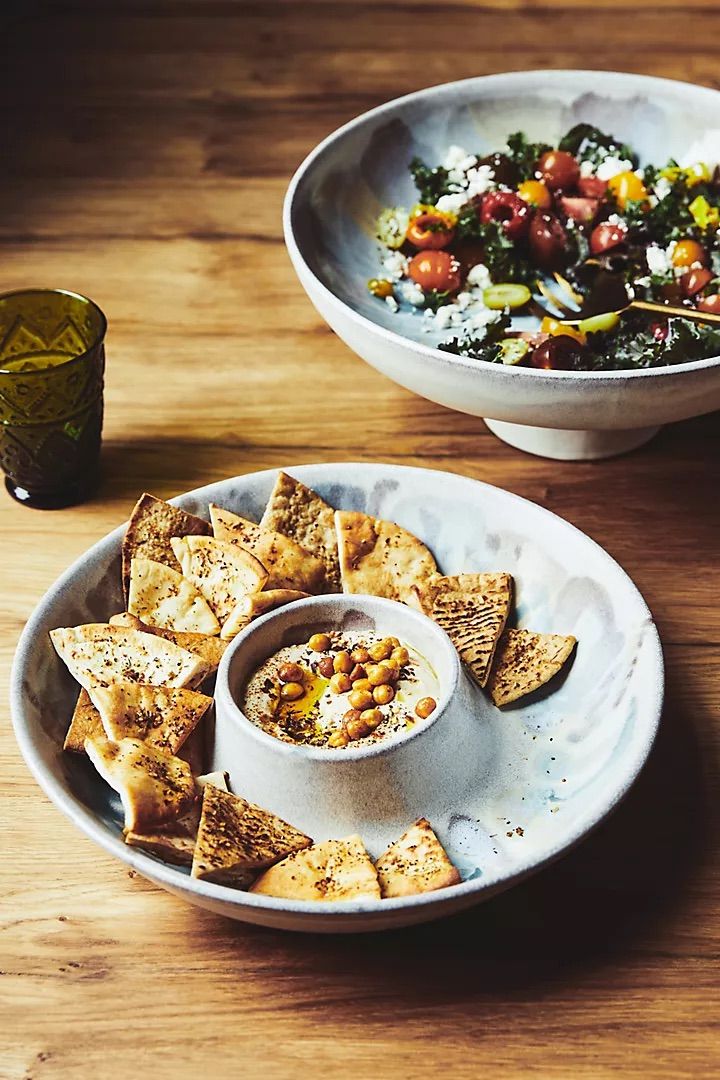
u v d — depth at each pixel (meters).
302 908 0.76
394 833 0.91
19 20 2.21
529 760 0.96
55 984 0.86
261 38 2.17
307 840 0.86
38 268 1.63
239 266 1.65
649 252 1.38
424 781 0.91
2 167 1.84
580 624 1.03
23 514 1.28
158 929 0.90
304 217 1.39
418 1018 0.84
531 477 1.31
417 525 1.11
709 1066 0.81
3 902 0.92
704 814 0.97
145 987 0.86
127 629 0.97
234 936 0.89
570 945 0.88
